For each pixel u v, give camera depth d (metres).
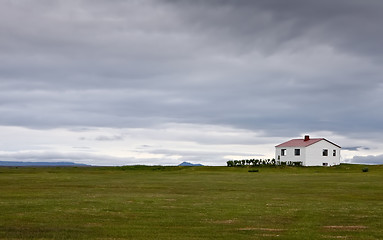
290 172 91.00
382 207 32.44
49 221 24.70
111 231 21.75
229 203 34.38
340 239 20.23
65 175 76.31
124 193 42.88
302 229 22.98
